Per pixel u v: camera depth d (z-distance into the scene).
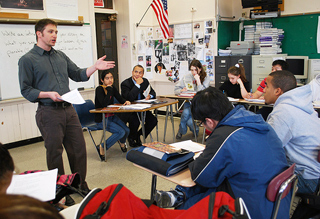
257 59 4.70
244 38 5.21
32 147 4.32
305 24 4.62
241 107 1.49
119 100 3.94
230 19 5.35
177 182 1.47
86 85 5.02
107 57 5.85
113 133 3.71
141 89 4.21
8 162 0.87
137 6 5.70
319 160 1.69
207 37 5.24
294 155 1.78
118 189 1.01
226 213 0.94
